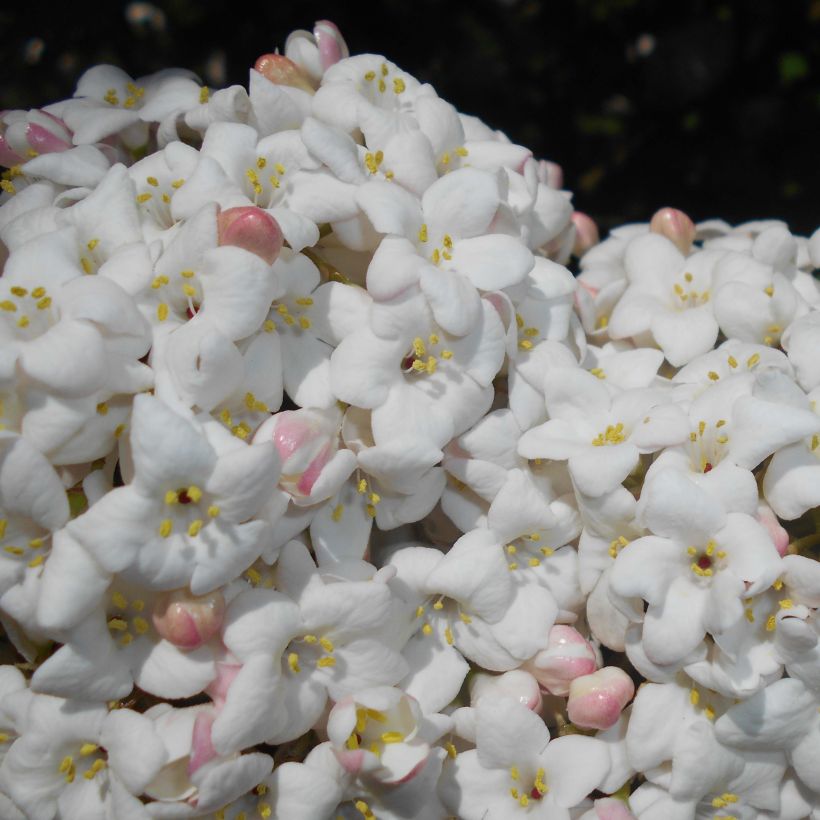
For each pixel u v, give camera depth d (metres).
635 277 0.17
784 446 0.15
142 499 0.14
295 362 0.15
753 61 0.23
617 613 0.15
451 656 0.15
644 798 0.15
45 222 0.15
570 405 0.15
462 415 0.15
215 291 0.14
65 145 0.16
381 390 0.15
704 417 0.15
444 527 0.16
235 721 0.13
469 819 0.15
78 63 0.23
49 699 0.14
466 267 0.15
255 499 0.14
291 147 0.15
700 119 0.24
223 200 0.15
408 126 0.16
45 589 0.13
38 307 0.14
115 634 0.14
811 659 0.14
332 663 0.14
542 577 0.15
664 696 0.15
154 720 0.14
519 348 0.15
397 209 0.15
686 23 0.23
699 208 0.24
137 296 0.14
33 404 0.14
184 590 0.14
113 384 0.14
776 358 0.16
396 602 0.15
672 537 0.14
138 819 0.14
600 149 0.25
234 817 0.14
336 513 0.15
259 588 0.14
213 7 0.23
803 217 0.23
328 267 0.15
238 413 0.14
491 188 0.15
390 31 0.24
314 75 0.17
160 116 0.16
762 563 0.14
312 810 0.14
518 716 0.14
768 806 0.15
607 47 0.24
